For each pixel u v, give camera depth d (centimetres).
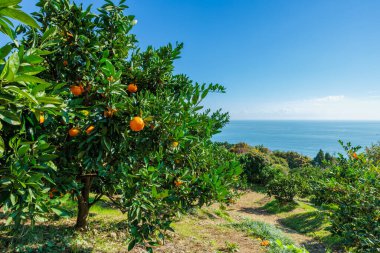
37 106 213
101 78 368
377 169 468
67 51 348
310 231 1198
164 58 479
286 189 1822
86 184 561
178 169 396
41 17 359
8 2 119
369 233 360
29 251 415
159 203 343
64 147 383
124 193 362
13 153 246
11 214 242
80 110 328
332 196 440
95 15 383
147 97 365
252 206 1922
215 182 338
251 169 2614
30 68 158
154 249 545
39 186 253
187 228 830
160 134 359
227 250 640
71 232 541
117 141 352
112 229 619
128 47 451
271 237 867
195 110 367
